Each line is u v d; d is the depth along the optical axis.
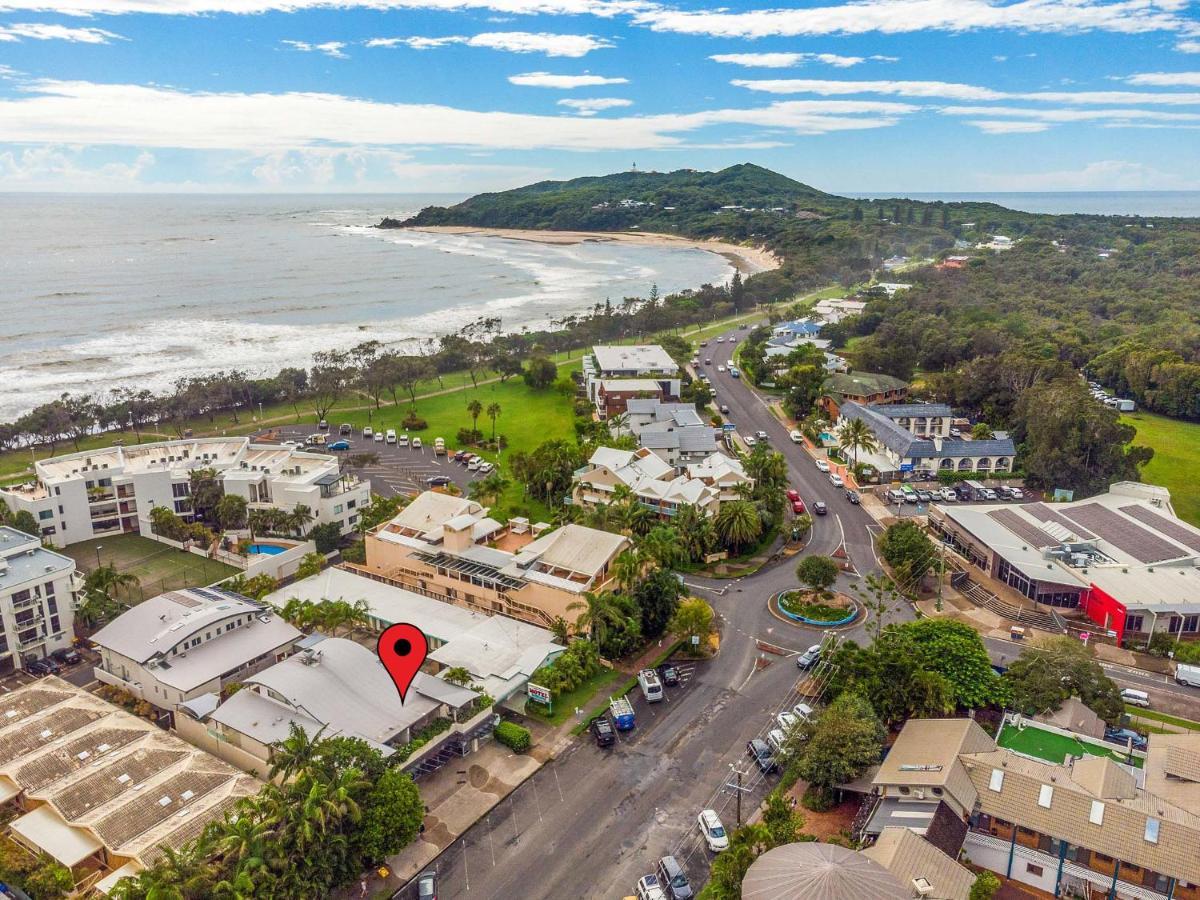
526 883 72.62
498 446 199.38
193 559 140.75
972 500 165.62
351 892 71.62
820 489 171.88
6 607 107.31
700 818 79.00
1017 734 85.12
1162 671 106.94
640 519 135.38
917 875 64.69
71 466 157.12
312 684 89.31
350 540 151.00
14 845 74.12
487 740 92.69
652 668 107.31
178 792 78.06
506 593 116.56
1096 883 68.56
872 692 90.06
